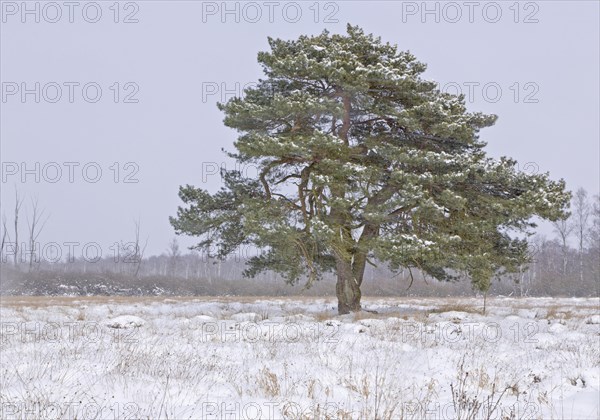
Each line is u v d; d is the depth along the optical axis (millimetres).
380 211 21609
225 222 24531
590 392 8164
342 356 11156
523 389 8664
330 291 69000
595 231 75375
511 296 66688
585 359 10891
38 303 36344
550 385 8852
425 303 39938
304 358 10789
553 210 21516
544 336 15164
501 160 23484
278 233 21547
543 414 7082
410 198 20891
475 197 22875
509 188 23031
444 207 22234
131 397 7223
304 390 8195
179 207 24797
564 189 23312
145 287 66250
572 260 83750
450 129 22250
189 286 67688
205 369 9609
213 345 12961
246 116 22172
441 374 9680
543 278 71250
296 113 21375
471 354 11758
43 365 9094
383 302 41656
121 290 64812
